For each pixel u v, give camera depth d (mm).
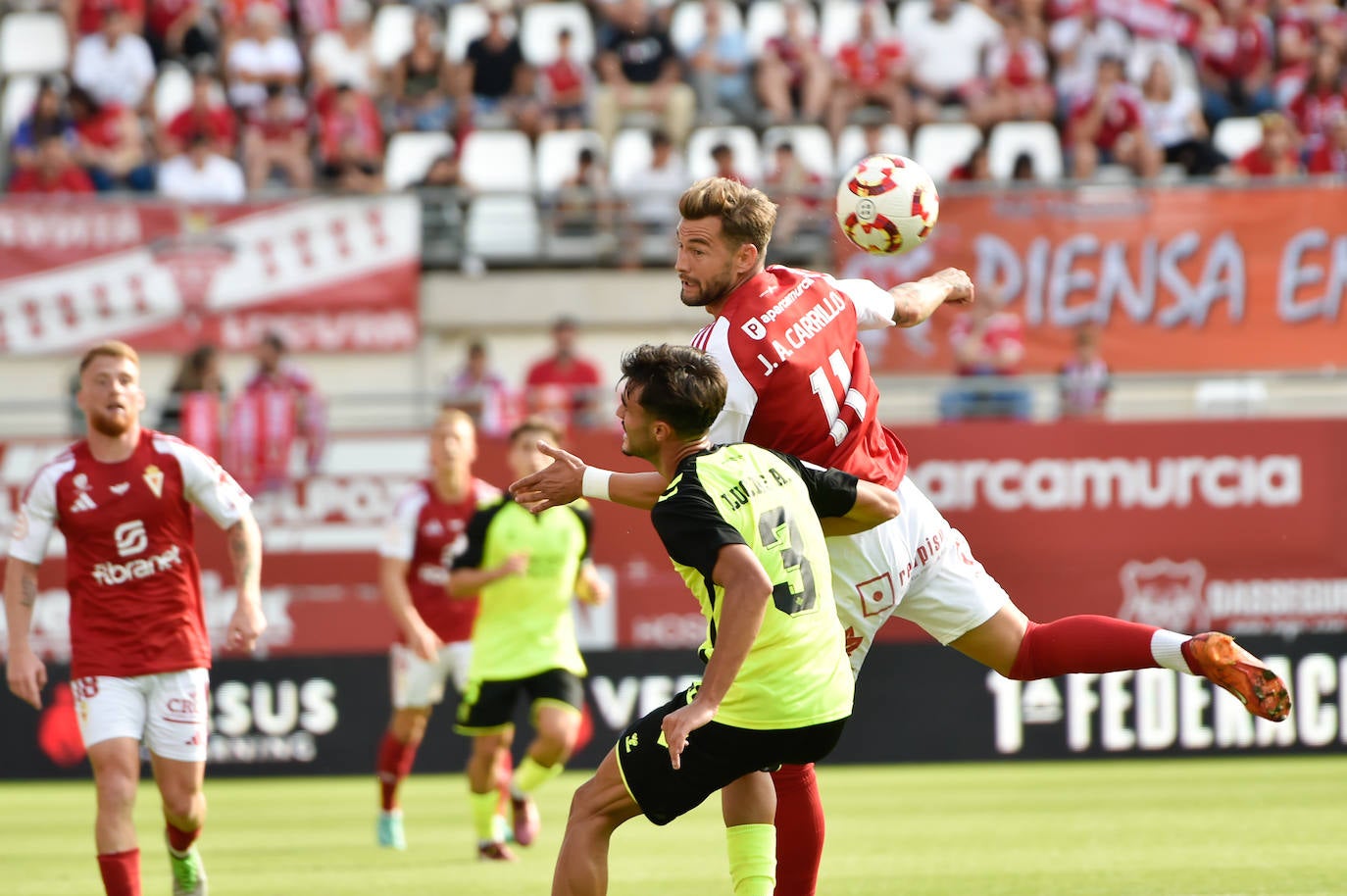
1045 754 46656
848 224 21250
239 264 53719
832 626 17438
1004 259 51281
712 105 69062
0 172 66562
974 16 70125
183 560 22359
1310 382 50188
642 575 47094
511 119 67688
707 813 39219
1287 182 51344
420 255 56969
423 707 32875
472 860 30844
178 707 22094
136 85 67625
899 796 40062
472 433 34656
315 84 65938
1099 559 47219
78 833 35625
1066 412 51062
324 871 29391
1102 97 65375
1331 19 71250
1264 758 46719
